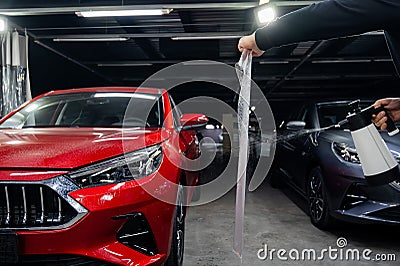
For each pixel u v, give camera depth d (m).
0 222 1.58
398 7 0.70
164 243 1.85
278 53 7.45
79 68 8.52
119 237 1.67
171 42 6.94
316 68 9.13
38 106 2.89
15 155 1.68
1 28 4.32
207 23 5.45
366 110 1.09
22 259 1.58
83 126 2.56
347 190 2.80
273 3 3.91
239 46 1.04
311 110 4.14
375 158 1.04
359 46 7.06
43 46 6.09
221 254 2.70
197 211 4.08
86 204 1.58
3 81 4.50
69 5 4.08
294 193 5.24
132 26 5.53
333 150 3.05
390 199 2.57
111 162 1.71
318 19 0.79
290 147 4.44
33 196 1.60
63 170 1.62
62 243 1.57
